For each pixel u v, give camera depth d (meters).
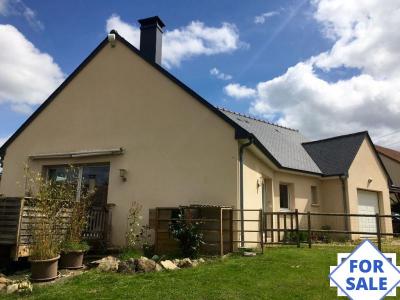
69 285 5.50
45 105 12.12
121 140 10.53
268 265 6.60
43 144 11.84
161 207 8.61
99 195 10.56
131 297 4.79
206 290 5.05
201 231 7.98
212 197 8.89
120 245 9.63
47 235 6.50
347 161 14.54
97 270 6.49
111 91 11.09
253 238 9.61
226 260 7.16
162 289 5.12
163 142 9.88
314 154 16.00
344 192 14.05
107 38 11.43
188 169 9.36
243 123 14.09
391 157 25.25
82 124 11.32
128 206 9.94
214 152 9.10
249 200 9.48
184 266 6.64
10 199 6.87
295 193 13.25
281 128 17.20
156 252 8.20
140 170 10.03
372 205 15.75
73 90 11.77
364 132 15.89
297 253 7.94
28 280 5.86
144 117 10.34
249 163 9.74
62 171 11.54
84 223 7.93
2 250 6.85
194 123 9.54
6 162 12.33
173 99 10.00
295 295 4.85
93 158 10.87
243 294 4.88
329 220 14.30
